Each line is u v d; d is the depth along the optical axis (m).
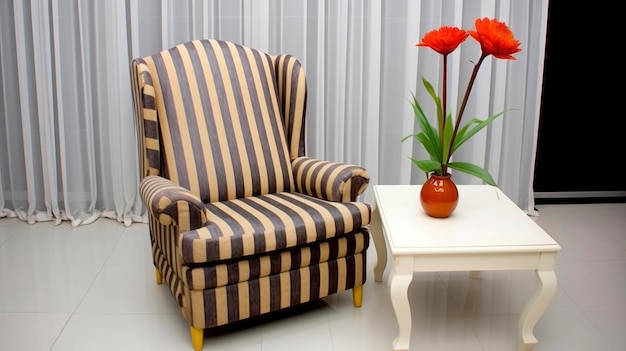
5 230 2.95
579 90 3.40
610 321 2.12
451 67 3.00
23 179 3.09
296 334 2.03
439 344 1.97
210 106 2.24
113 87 2.91
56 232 2.94
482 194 2.24
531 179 3.21
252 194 2.27
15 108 2.98
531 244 1.74
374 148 3.06
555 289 1.78
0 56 2.89
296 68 2.41
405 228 1.86
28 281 2.40
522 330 1.86
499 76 3.03
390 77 3.04
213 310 1.85
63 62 2.88
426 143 1.94
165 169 2.17
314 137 3.06
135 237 2.89
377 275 2.42
